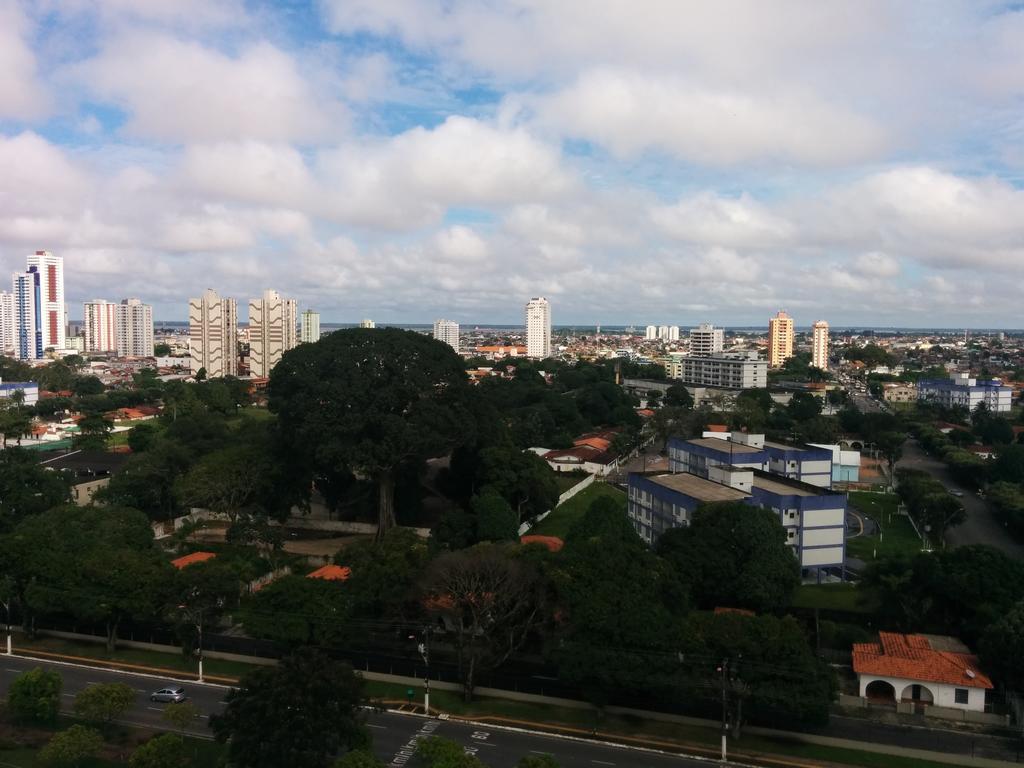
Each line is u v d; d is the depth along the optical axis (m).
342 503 123.12
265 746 44.72
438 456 113.00
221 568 71.06
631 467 170.75
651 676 57.62
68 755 48.50
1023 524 111.62
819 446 151.62
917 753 55.91
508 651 68.88
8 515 97.88
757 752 56.47
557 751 56.12
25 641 75.75
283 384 111.25
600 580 65.44
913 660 64.50
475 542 98.31
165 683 66.69
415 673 68.25
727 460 121.31
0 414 188.50
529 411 191.25
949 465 161.12
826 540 95.25
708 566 78.19
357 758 44.91
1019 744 57.31
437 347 116.25
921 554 76.44
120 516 93.81
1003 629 62.00
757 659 57.22
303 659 48.56
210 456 116.00
